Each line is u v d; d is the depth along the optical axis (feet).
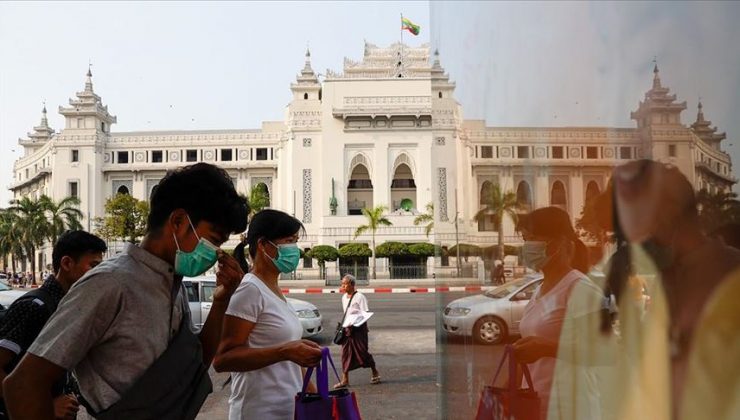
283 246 9.27
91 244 9.11
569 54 2.83
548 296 3.05
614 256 2.64
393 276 149.79
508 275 3.43
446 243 4.73
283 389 8.70
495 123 3.62
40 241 158.51
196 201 6.12
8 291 35.96
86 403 5.82
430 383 24.49
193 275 6.27
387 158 183.93
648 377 2.49
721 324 2.30
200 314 34.04
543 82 3.03
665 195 2.38
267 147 202.69
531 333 3.17
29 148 264.93
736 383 2.27
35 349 5.43
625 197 2.54
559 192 2.93
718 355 2.31
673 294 2.42
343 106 184.65
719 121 2.22
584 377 2.81
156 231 6.21
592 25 2.69
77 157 196.24
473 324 3.86
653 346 2.48
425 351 32.22
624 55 2.52
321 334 40.11
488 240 3.72
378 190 183.42
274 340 8.71
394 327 42.19
